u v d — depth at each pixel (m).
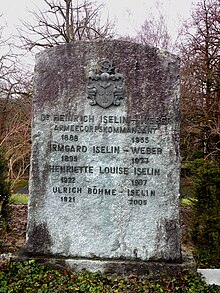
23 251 5.37
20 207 11.61
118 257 5.16
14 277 4.71
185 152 15.85
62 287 4.48
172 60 5.21
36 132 5.27
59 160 5.26
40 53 5.30
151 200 5.19
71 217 5.23
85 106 5.25
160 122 5.20
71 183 5.24
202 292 4.62
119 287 4.59
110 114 5.24
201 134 15.73
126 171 5.21
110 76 5.22
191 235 7.26
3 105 16.61
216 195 7.01
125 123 5.23
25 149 14.08
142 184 5.20
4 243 8.21
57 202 5.24
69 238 5.21
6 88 16.83
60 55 5.27
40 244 5.21
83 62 5.26
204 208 7.11
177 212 5.15
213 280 5.30
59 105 5.26
